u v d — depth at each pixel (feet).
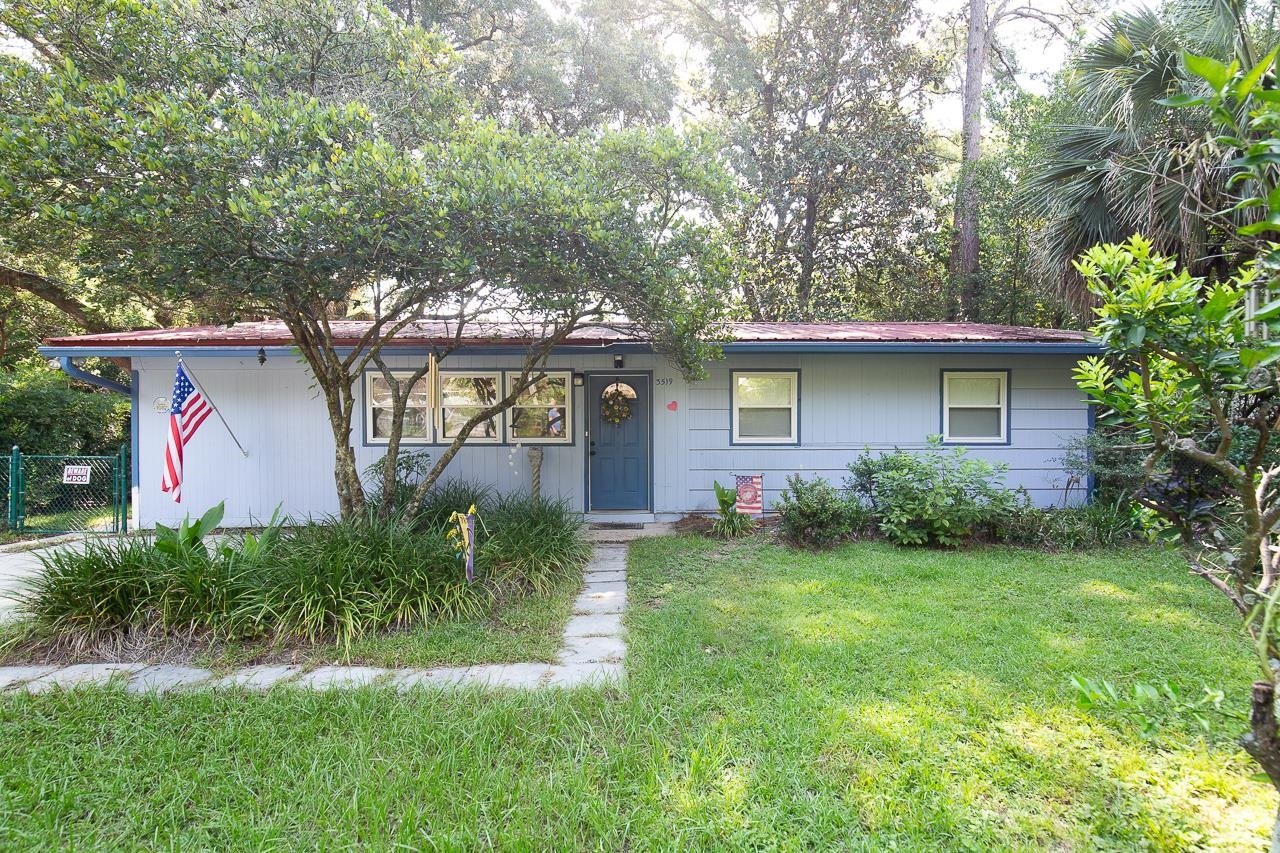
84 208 12.98
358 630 14.24
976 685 11.35
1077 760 9.04
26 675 12.83
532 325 27.09
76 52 14.42
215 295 16.15
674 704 10.88
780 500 29.04
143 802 8.46
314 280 15.58
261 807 8.32
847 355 29.40
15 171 12.72
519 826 7.75
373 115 16.37
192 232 13.93
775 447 29.37
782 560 21.18
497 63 54.34
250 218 13.21
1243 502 6.04
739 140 50.83
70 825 8.05
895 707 10.59
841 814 7.92
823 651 13.02
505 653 13.57
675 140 17.67
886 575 18.94
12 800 8.46
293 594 14.61
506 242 15.94
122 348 25.77
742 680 11.75
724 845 7.48
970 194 47.44
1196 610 15.62
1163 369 6.96
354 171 14.20
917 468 23.97
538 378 21.77
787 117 53.16
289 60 15.98
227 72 15.15
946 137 60.44
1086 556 21.40
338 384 19.99
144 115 14.11
